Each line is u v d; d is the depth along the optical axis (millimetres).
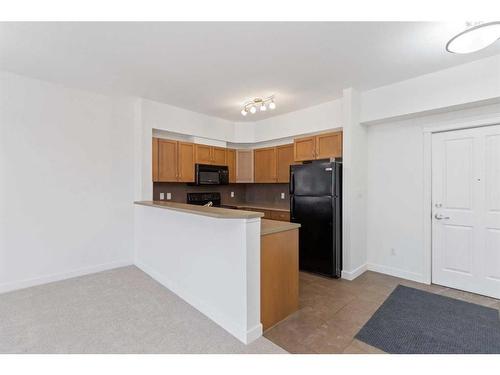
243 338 1977
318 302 2645
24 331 2090
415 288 2994
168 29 2008
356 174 3395
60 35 2088
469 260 2873
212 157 4660
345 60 2529
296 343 1965
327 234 3355
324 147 3805
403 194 3326
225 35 2094
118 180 3666
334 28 2000
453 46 1930
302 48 2297
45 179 3076
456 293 2844
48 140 3090
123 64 2609
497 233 2697
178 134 4305
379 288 2994
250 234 2006
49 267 3113
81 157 3340
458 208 2941
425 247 3145
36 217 3020
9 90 2828
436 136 3080
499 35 1775
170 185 4535
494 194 2709
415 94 2945
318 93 3428
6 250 2834
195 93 3445
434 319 2295
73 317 2318
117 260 3678
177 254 2838
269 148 4848
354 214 3355
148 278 3291
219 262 2236
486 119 2699
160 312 2430
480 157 2785
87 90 3355
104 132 3527
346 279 3299
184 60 2521
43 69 2734
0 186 2797
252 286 2020
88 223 3410
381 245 3529
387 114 3170
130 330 2123
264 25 1959
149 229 3422
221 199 5336
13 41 2184
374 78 2961
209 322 2258
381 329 2143
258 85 3156
